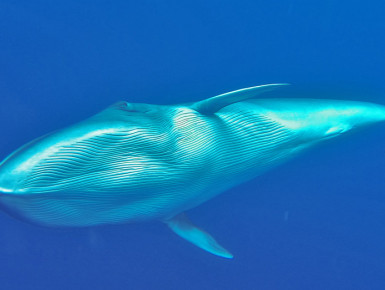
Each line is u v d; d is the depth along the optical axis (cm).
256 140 920
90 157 731
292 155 1021
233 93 776
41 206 741
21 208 736
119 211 824
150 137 790
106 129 748
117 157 755
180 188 854
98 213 804
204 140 838
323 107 1004
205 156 846
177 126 819
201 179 875
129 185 777
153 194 827
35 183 698
